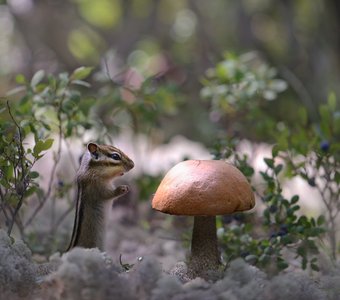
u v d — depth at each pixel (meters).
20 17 23.91
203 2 27.38
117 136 14.89
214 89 13.07
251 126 13.81
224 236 9.27
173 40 27.53
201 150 19.64
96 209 8.55
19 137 8.59
